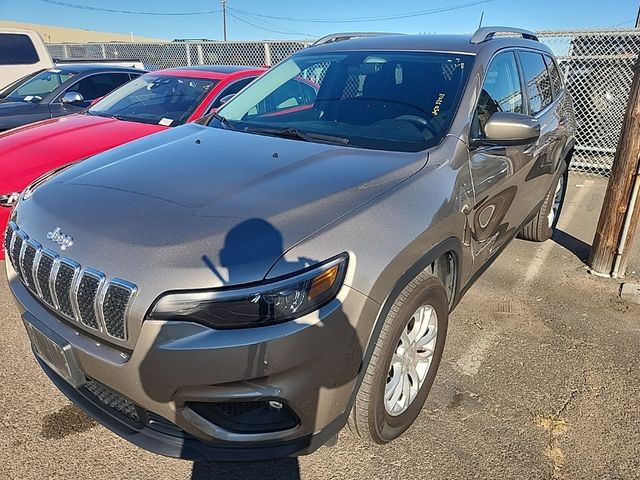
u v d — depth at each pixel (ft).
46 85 25.40
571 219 19.26
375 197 7.11
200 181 7.39
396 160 8.17
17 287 7.57
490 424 8.51
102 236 6.31
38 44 32.19
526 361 10.24
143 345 5.81
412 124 9.30
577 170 26.05
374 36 12.59
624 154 13.11
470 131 9.23
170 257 5.87
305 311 5.88
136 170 7.94
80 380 6.79
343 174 7.59
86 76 24.90
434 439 8.17
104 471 7.47
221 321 5.71
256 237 6.09
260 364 5.73
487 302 12.59
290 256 5.94
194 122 11.26
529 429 8.42
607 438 8.27
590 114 24.93
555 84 14.83
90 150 13.92
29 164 12.86
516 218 12.21
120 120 16.76
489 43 10.91
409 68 10.46
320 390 6.14
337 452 7.88
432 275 7.75
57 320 6.81
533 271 14.42
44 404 8.79
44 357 7.32
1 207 12.00
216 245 5.98
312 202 6.75
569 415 8.76
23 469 7.45
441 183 8.07
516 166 10.83
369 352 6.61
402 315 7.02
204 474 7.47
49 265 6.60
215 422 6.15
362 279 6.31
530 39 14.19
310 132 9.68
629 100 12.98
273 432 6.23
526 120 8.80
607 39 23.97
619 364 10.21
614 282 13.80
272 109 10.96
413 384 8.13
